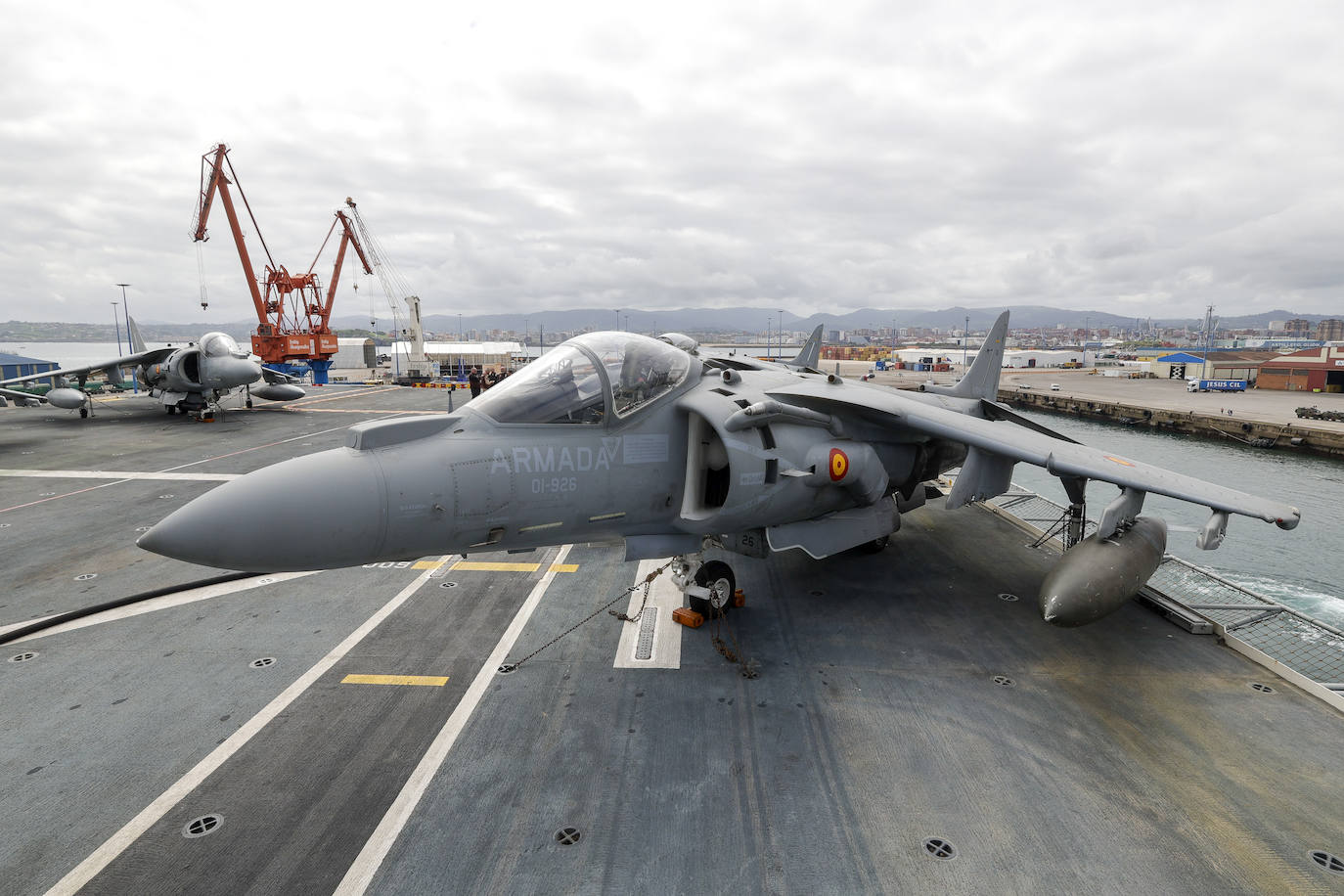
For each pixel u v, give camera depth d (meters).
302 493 5.55
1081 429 57.94
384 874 4.73
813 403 8.84
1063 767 5.92
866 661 7.82
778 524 8.51
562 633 8.56
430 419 6.54
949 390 12.81
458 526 6.35
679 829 5.18
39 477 16.69
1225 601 10.73
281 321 62.78
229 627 8.76
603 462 7.22
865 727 6.53
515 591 9.96
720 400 7.86
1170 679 7.41
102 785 5.65
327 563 5.77
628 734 6.43
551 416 7.00
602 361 7.44
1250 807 5.40
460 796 5.55
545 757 6.07
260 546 5.38
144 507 14.14
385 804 5.46
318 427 24.89
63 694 7.10
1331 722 6.59
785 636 8.49
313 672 7.59
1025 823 5.25
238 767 5.91
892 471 10.18
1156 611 9.16
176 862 4.83
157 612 9.22
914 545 12.05
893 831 5.16
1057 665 7.73
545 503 6.86
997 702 6.95
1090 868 4.79
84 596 9.67
